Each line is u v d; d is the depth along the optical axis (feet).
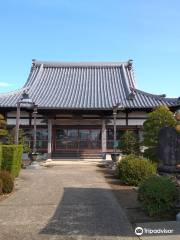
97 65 127.03
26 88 111.75
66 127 107.04
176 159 35.63
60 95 109.19
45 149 105.40
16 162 59.98
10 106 99.71
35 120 95.45
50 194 43.68
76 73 124.36
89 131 106.83
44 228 27.78
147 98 106.52
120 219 30.78
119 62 128.57
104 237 25.38
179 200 33.53
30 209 34.83
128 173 52.24
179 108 99.76
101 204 37.37
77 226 28.40
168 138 36.17
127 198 41.45
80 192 45.21
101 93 110.93
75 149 106.32
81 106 99.66
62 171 73.77
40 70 123.75
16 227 28.12
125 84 115.44
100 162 95.81
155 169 53.01
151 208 32.32
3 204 37.47
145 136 72.23
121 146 84.64
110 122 105.81
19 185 52.06
